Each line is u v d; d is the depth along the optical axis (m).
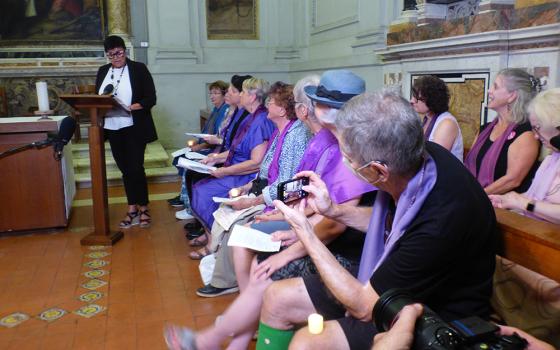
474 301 1.46
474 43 3.55
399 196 1.55
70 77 7.68
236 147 3.70
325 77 2.15
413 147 1.39
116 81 4.44
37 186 4.32
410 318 1.13
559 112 1.89
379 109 1.41
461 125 3.86
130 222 4.56
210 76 8.26
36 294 3.16
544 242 1.42
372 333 1.53
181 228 4.53
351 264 2.04
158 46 8.13
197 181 3.84
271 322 1.79
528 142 2.37
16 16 7.46
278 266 2.03
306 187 1.85
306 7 8.19
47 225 4.39
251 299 2.03
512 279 1.81
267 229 2.41
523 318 1.76
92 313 2.90
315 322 1.53
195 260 3.73
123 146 4.49
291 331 1.79
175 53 8.13
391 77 4.97
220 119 5.11
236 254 2.35
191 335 2.10
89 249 3.99
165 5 8.04
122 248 4.02
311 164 2.28
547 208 1.79
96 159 4.03
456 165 1.47
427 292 1.42
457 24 3.77
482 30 3.48
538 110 1.94
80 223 4.69
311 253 1.56
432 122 2.94
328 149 2.22
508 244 1.56
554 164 2.01
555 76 2.99
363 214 1.90
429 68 4.22
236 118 4.17
